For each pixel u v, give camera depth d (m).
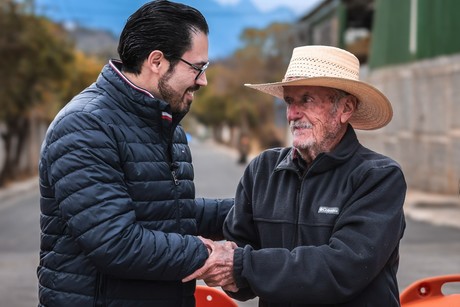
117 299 2.74
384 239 2.71
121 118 2.75
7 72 22.16
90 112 2.69
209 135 125.56
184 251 2.66
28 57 22.39
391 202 2.78
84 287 2.72
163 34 2.74
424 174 19.72
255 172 3.14
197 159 52.44
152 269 2.62
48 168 2.70
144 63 2.77
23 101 23.64
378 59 24.12
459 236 12.20
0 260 10.47
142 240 2.62
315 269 2.67
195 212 3.17
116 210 2.61
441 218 14.87
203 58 2.83
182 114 2.89
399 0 21.62
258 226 3.03
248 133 65.19
